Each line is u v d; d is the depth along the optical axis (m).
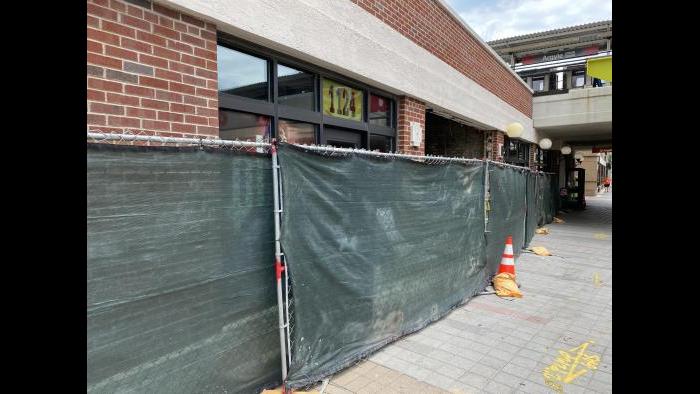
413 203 4.25
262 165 2.89
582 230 13.17
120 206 2.12
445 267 4.89
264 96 4.52
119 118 2.99
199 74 3.55
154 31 3.22
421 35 7.19
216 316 2.61
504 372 3.58
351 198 3.46
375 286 3.75
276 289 3.02
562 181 21.89
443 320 4.77
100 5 2.87
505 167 7.06
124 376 2.16
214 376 2.62
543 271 7.44
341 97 5.70
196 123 3.53
